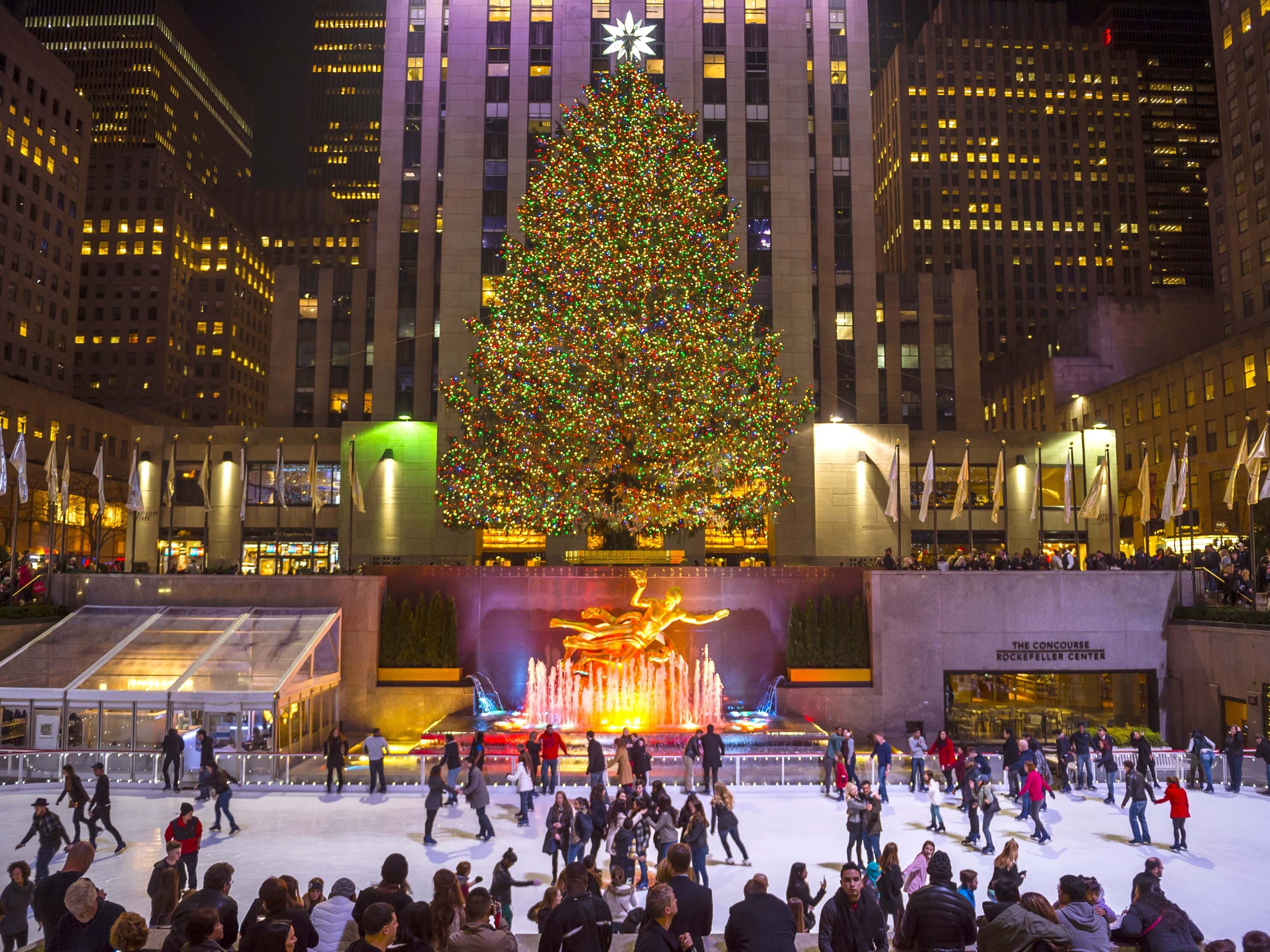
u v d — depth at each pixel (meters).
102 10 195.88
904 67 162.38
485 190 61.59
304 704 32.72
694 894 10.16
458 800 24.64
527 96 62.38
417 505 59.19
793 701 35.94
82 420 86.75
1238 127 95.38
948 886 10.27
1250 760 26.73
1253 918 15.98
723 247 42.81
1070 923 10.04
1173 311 100.38
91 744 29.58
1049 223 159.75
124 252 137.50
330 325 69.44
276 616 34.72
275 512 62.19
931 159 160.38
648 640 34.62
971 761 21.67
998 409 121.69
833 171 64.25
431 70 65.00
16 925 11.82
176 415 138.62
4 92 97.88
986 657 36.44
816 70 64.94
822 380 62.47
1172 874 18.45
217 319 142.88
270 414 68.50
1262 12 91.56
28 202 101.88
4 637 32.50
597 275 39.78
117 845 20.20
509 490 41.91
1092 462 62.66
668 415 38.94
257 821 22.39
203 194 150.38
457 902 9.94
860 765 27.39
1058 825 22.44
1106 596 36.81
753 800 24.73
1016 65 163.50
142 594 35.97
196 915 7.79
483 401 43.16
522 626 37.47
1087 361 101.25
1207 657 34.62
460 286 60.66
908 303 69.94
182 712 29.75
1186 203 180.88
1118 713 37.34
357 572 39.75
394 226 64.06
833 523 58.03
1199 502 80.38
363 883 17.41
